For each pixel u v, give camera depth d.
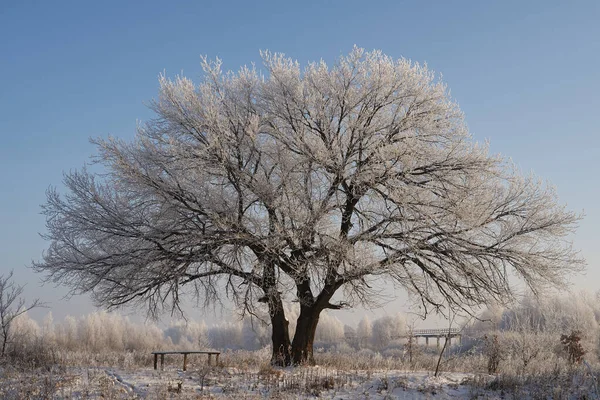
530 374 13.40
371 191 17.00
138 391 11.77
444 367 18.36
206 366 14.70
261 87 18.34
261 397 11.07
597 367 14.60
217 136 16.20
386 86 17.64
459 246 17.22
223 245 16.52
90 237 16.88
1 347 18.30
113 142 16.94
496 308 19.08
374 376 13.64
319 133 17.84
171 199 16.41
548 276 17.17
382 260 16.88
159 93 17.84
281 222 16.34
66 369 14.70
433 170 17.47
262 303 17.92
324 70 17.98
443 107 17.92
